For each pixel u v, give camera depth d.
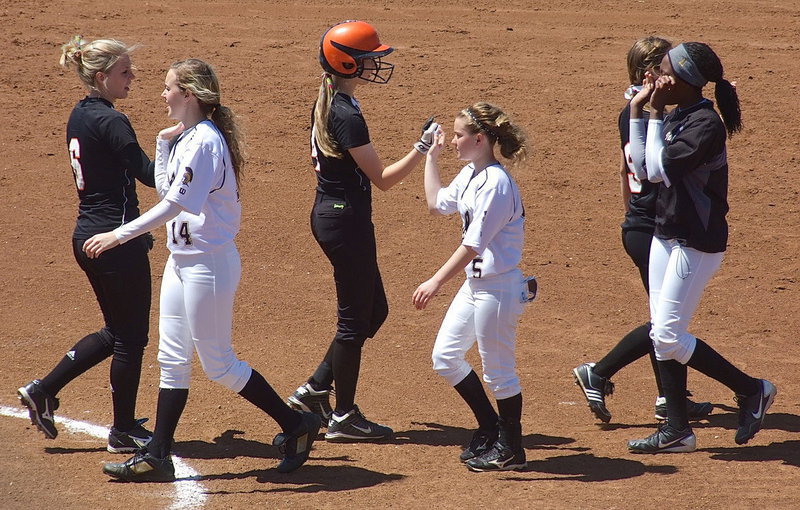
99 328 29.00
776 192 41.78
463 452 20.69
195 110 18.72
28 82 54.28
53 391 20.66
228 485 19.31
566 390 25.33
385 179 20.56
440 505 18.36
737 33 68.06
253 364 26.75
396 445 21.66
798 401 24.25
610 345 28.45
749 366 26.78
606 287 33.06
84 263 19.81
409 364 27.00
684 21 71.75
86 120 19.48
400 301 31.73
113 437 20.70
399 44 64.75
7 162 43.66
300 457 19.91
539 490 19.03
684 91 19.39
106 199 19.78
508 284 19.08
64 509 18.09
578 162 45.28
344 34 20.08
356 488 19.19
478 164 19.16
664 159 19.08
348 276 21.09
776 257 35.56
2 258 34.41
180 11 72.25
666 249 20.17
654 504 18.36
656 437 20.94
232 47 62.78
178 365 19.12
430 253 36.00
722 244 19.86
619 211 40.09
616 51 63.66
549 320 30.34
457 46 64.50
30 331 28.59
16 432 21.95
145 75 55.66
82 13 70.06
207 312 18.70
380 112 50.88
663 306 20.17
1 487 19.05
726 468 20.12
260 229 37.81
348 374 21.58
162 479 19.45
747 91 54.03
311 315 30.58
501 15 73.75
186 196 17.86
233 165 18.95
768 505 18.30
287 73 57.66
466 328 19.78
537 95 54.09
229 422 22.86
